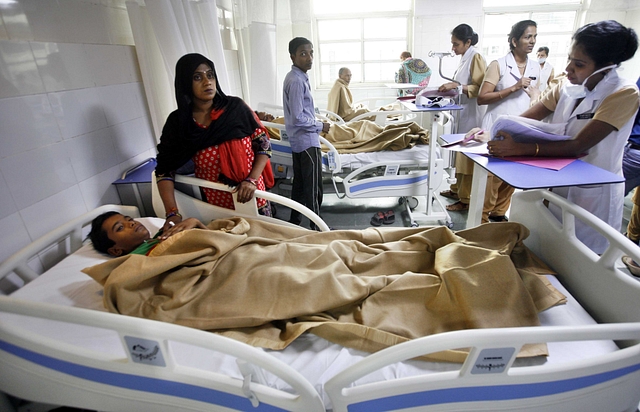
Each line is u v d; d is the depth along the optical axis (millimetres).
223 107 1459
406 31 5090
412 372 840
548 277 1120
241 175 1505
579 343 888
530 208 1289
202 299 1061
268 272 1097
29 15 1273
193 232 1156
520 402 793
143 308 1002
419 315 1000
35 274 1163
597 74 1169
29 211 1226
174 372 790
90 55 1537
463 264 1037
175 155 1430
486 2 4914
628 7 4668
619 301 931
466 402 791
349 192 2520
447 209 2785
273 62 3604
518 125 1203
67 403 868
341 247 1228
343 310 1060
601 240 1329
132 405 852
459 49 2723
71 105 1421
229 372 849
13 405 946
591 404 826
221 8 3184
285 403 786
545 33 5062
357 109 4039
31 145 1233
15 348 806
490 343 700
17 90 1184
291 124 2213
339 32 5199
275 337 973
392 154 2566
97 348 900
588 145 1148
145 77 1863
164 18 1771
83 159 1485
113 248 1257
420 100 2234
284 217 2873
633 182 1948
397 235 1343
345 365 869
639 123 1928
